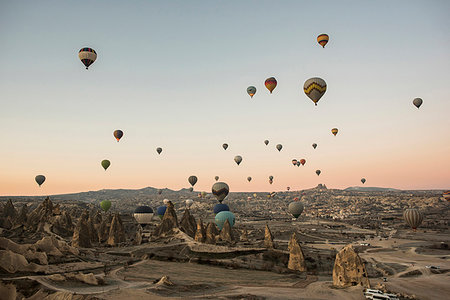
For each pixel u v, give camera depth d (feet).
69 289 183.93
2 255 219.82
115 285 204.33
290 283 234.38
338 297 191.72
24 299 170.40
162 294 184.03
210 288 208.23
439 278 275.80
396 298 188.44
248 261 316.81
